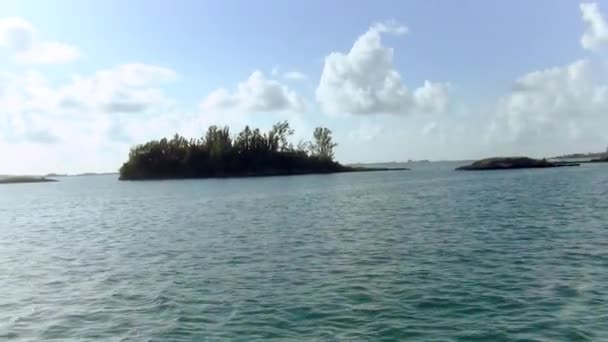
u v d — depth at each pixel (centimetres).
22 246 3056
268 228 3475
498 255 2158
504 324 1280
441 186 8269
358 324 1320
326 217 4112
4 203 8144
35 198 9450
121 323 1401
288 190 8500
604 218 3244
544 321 1286
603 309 1357
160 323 1385
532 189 6462
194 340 1245
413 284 1705
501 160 16625
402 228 3209
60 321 1439
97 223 4400
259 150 17988
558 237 2570
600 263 1906
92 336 1305
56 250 2844
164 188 10844
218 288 1750
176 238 3127
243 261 2245
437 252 2291
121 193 9738
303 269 2025
